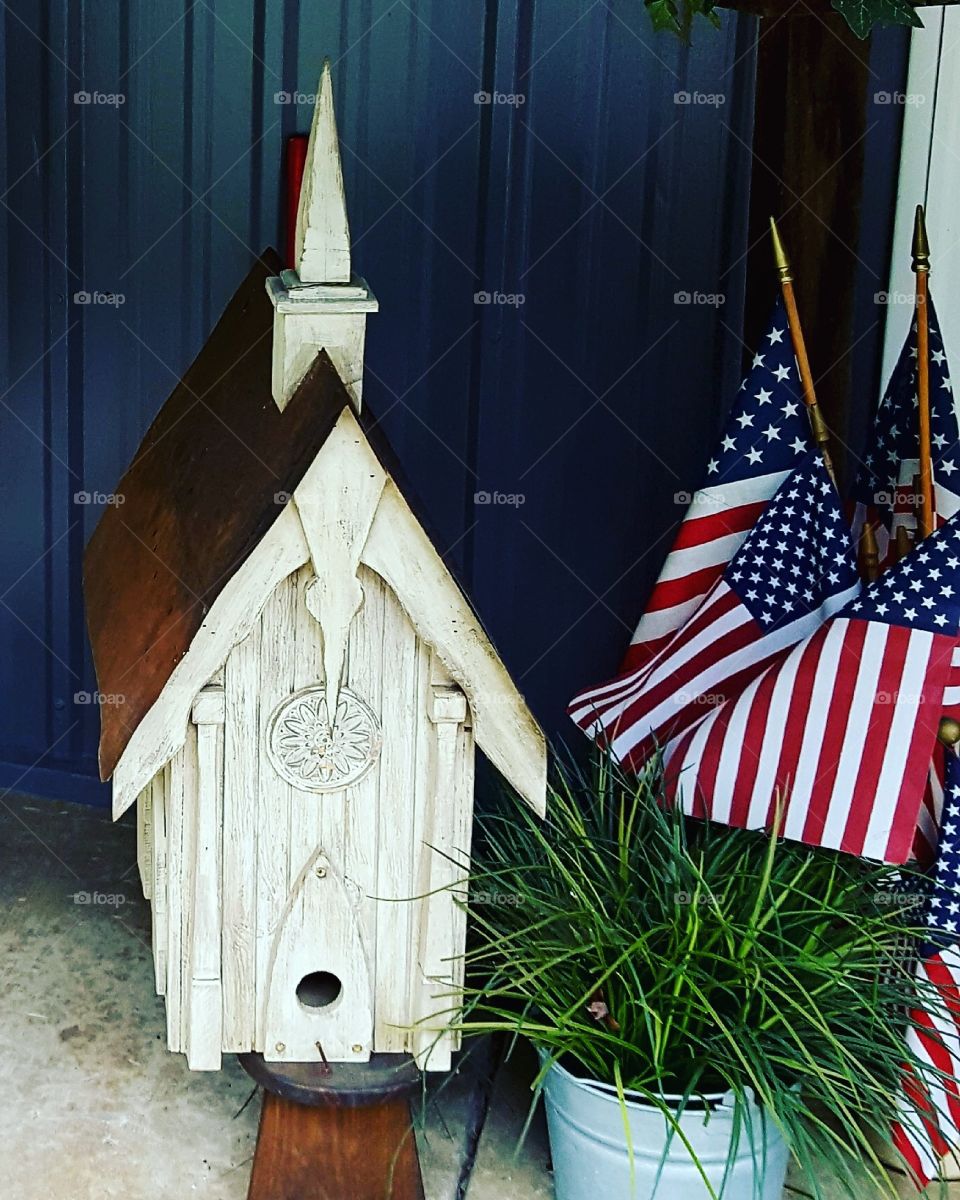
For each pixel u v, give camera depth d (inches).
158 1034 124.1
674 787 112.3
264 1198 102.8
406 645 93.2
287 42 137.9
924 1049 109.6
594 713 121.5
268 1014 97.7
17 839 150.5
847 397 131.8
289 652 92.0
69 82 140.7
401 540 89.6
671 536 147.1
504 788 126.4
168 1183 108.6
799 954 103.3
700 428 144.6
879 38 130.7
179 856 95.3
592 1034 101.3
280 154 140.2
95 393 147.8
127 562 109.7
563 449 145.5
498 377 143.9
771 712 109.1
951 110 129.3
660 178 139.3
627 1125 94.8
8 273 145.7
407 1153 103.3
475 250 141.3
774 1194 105.3
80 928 137.1
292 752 93.4
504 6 136.0
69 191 143.2
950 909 109.8
